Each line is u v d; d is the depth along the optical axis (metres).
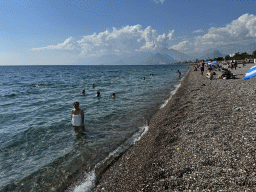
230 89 12.87
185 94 13.46
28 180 4.15
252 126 5.39
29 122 8.48
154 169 4.03
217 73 30.61
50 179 4.19
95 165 4.75
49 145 5.98
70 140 6.36
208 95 11.54
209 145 4.61
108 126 7.77
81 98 15.02
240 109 7.33
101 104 12.30
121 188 3.64
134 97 14.74
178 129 6.25
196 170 3.65
